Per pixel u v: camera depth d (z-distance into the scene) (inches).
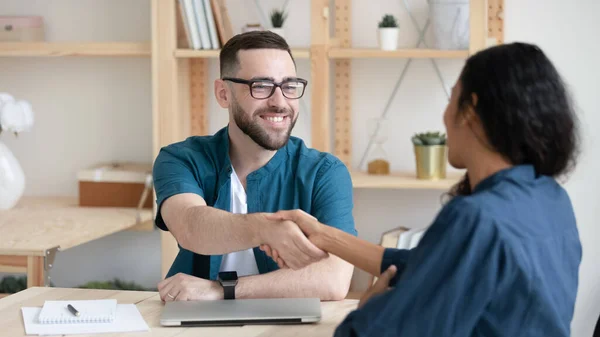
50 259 98.7
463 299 48.2
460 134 52.6
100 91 137.8
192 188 80.6
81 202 130.0
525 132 49.6
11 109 120.4
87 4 135.7
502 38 126.2
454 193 57.9
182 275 74.7
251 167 84.7
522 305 48.4
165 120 123.0
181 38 126.5
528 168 51.2
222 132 86.8
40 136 140.2
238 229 69.7
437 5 118.4
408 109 130.6
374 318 49.9
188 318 65.7
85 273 141.6
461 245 48.1
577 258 53.7
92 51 126.6
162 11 121.6
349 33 129.6
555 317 49.3
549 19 125.6
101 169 130.4
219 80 85.4
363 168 132.8
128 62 136.4
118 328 64.4
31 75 139.1
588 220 127.3
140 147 137.8
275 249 67.7
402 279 49.6
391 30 119.3
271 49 81.0
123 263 140.6
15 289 123.8
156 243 139.6
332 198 83.4
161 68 122.4
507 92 49.4
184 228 74.3
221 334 63.4
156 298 74.0
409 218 132.4
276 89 80.4
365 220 133.5
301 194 84.1
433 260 48.4
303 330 64.6
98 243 140.7
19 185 125.0
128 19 135.0
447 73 129.1
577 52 125.4
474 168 52.6
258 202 84.1
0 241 101.7
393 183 118.4
